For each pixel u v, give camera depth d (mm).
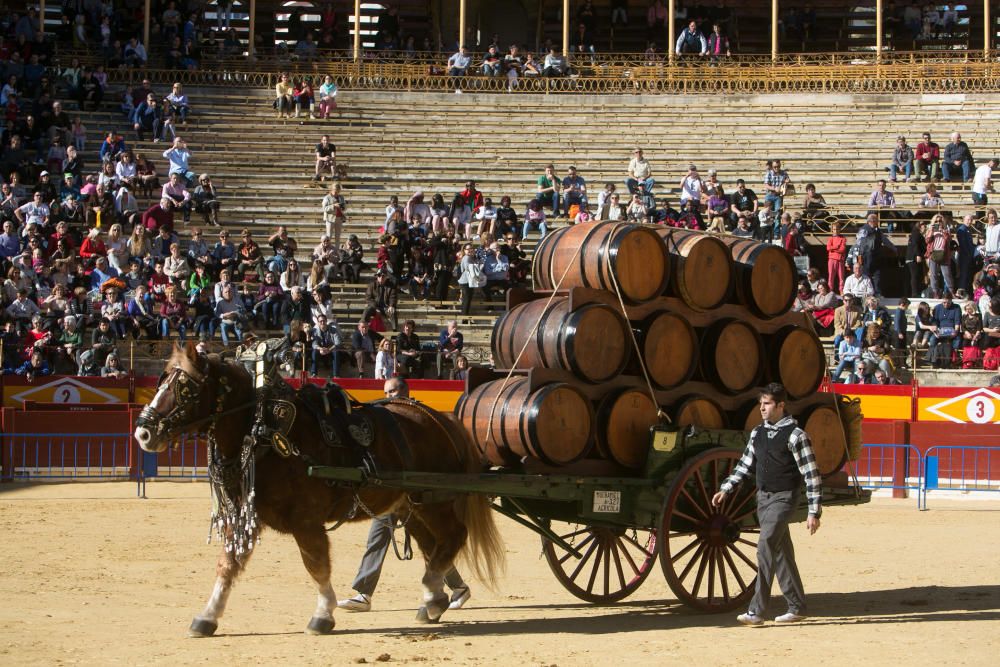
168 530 43031
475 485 26391
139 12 108250
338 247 77688
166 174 87250
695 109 102375
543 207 84062
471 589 33062
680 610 29422
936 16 120438
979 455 59156
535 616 28469
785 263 31281
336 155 92188
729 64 108875
